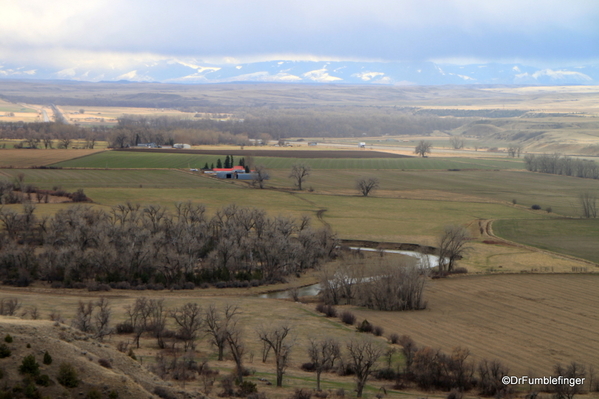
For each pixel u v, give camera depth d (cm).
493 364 6034
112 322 7806
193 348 6688
